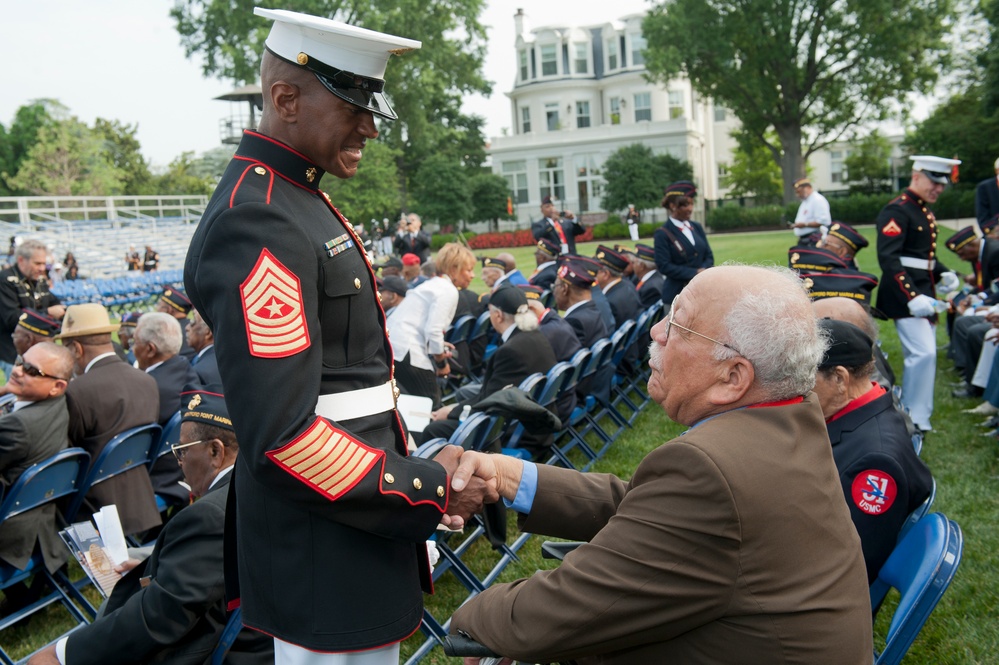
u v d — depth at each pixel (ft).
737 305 5.28
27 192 168.55
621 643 5.09
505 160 152.76
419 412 13.94
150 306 62.69
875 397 8.41
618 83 157.89
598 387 19.16
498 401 11.82
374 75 5.32
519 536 14.34
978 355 20.62
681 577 4.86
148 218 103.91
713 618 4.89
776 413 5.24
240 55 107.86
